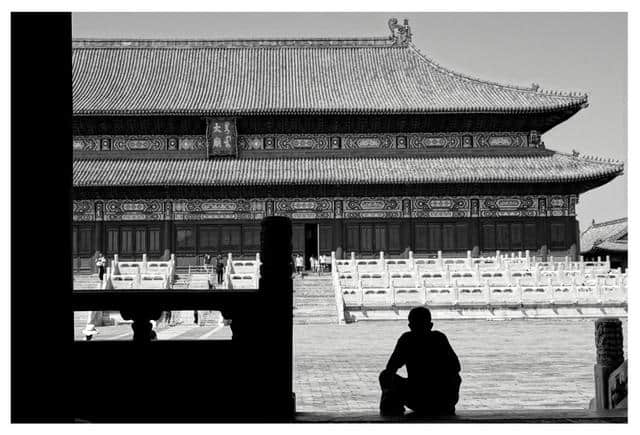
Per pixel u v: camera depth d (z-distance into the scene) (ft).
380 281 180.65
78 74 293.64
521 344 117.50
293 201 265.13
